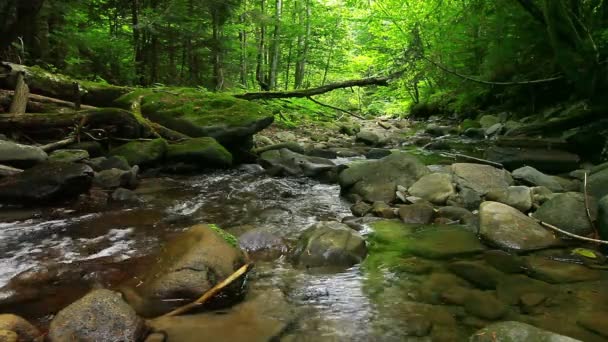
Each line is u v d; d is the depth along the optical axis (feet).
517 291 9.84
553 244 12.64
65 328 7.29
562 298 9.46
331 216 16.53
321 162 25.29
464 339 7.95
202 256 9.79
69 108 25.27
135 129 24.03
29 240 12.82
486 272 10.93
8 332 7.02
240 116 27.04
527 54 38.01
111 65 38.91
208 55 47.32
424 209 15.72
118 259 11.53
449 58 46.50
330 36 85.46
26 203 15.87
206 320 8.46
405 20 60.29
